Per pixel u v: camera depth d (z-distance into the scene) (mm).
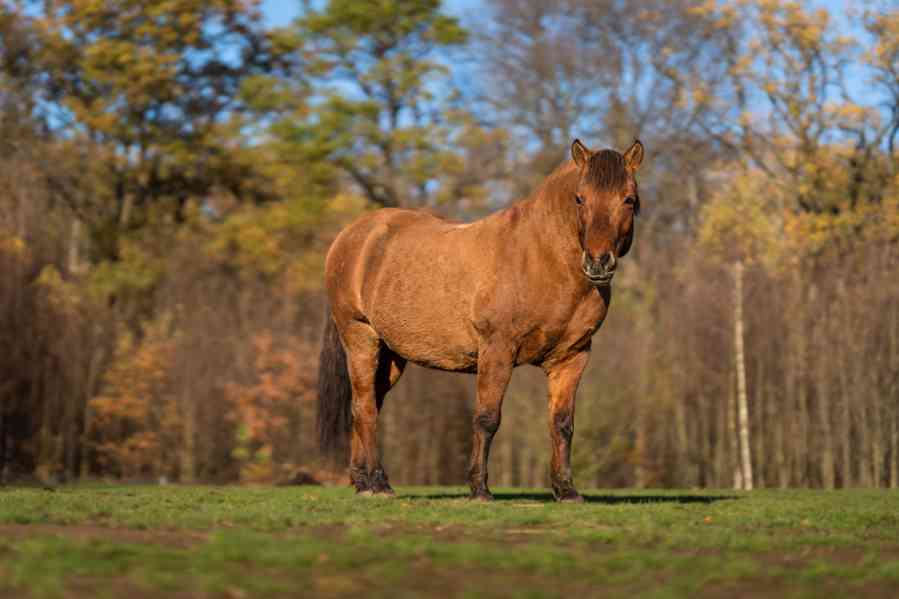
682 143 41656
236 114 41812
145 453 29375
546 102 42031
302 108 36062
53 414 28531
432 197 36500
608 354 27984
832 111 34969
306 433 28500
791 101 35656
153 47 39906
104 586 4707
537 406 27234
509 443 27797
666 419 29047
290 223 36469
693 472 28719
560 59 40938
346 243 10680
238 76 41594
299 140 35594
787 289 27781
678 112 41125
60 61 40344
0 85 40344
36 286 29500
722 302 28250
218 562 5258
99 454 30109
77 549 5402
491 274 9070
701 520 7750
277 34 40156
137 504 8352
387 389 10867
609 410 27484
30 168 37781
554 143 41688
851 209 34562
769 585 5184
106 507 7875
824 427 24953
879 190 34406
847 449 24578
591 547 6285
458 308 9320
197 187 42938
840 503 10047
